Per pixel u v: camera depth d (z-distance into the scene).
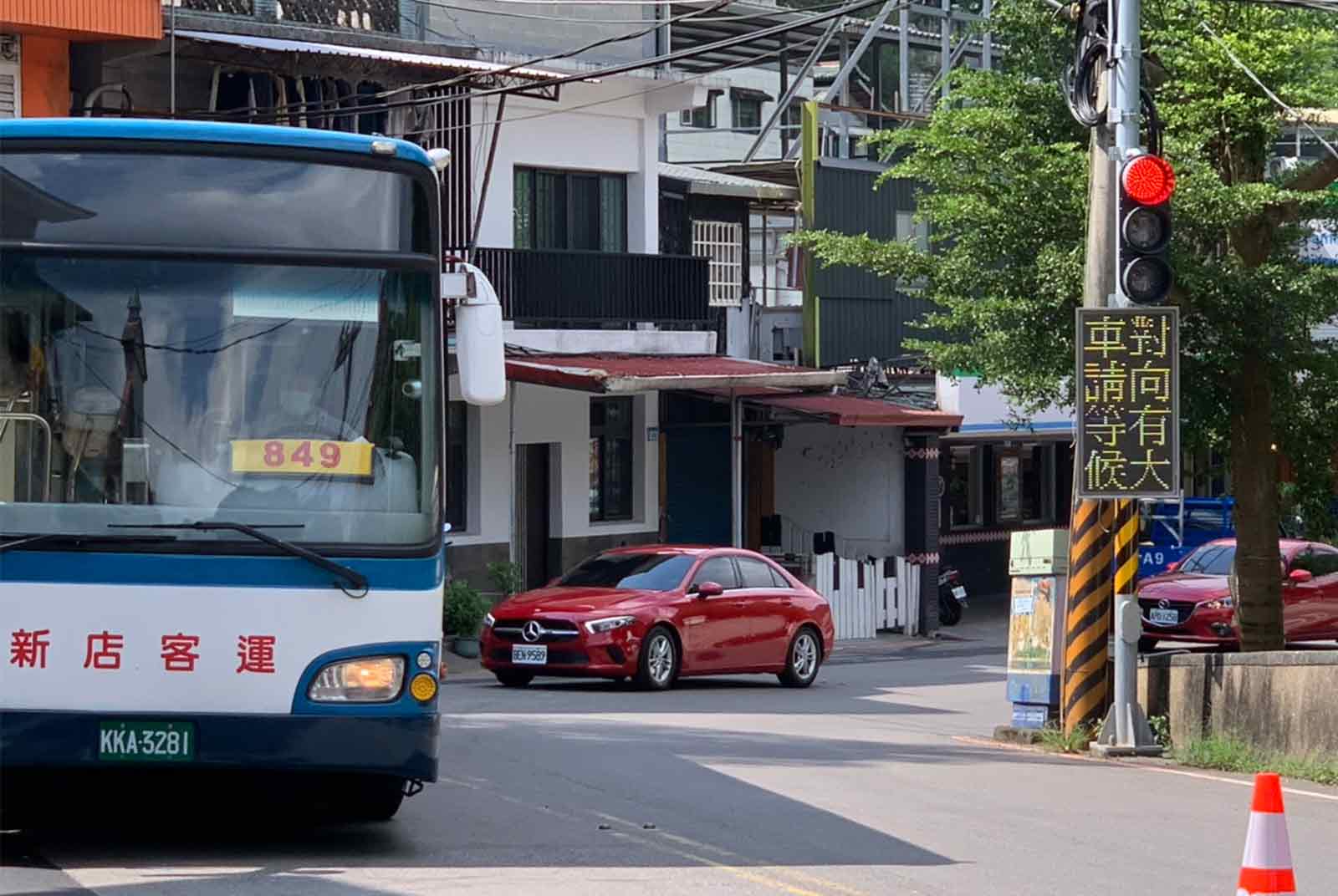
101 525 10.67
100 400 10.82
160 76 29.83
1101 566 19.62
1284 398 22.77
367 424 11.12
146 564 10.67
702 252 41.44
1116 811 14.95
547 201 37.00
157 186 11.06
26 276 10.84
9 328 10.79
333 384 11.11
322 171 11.29
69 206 10.95
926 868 12.00
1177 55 21.83
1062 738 19.64
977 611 44.75
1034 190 22.44
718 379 33.50
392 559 10.98
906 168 24.16
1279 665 18.45
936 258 24.66
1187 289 21.56
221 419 10.94
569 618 25.45
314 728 10.79
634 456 38.81
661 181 40.09
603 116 37.84
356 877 10.96
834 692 27.61
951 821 14.11
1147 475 18.55
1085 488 18.59
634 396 38.78
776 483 42.62
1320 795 16.36
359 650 10.90
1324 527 24.28
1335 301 22.23
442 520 11.27
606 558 27.83
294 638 10.80
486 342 11.45
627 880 11.19
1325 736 17.78
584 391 33.25
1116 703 19.25
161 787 14.34
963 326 24.30
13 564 10.56
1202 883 11.88
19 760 10.50
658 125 40.53
